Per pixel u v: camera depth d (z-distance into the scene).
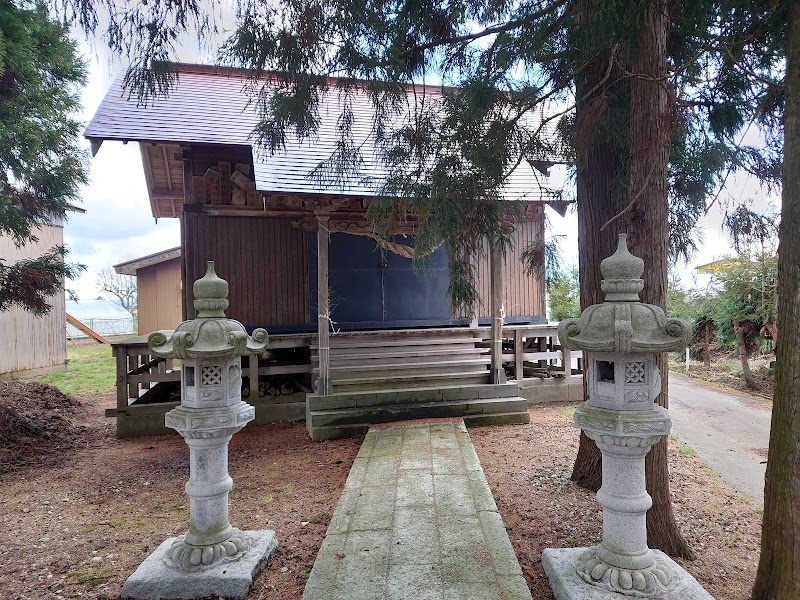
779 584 2.74
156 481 5.57
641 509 2.88
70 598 3.11
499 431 7.09
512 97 4.01
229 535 3.41
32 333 13.31
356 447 6.53
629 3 3.07
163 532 4.14
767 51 3.57
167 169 9.84
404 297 9.54
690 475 5.34
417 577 3.12
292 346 8.31
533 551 3.62
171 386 8.98
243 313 8.84
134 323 34.25
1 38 6.25
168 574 3.14
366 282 9.39
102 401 10.28
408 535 3.70
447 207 3.83
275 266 8.97
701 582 3.33
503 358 9.14
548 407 8.81
